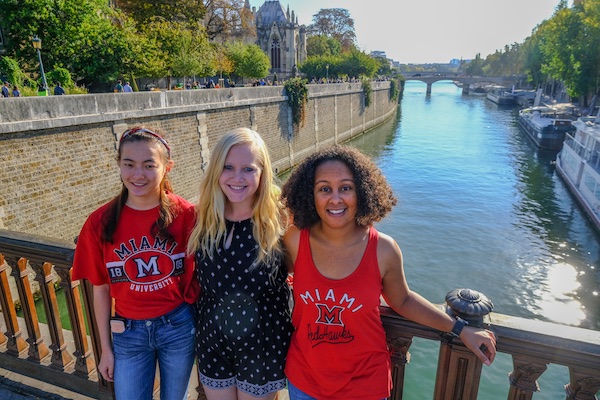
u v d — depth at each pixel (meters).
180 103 18.36
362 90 48.12
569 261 16.77
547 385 9.17
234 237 2.08
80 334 2.89
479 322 1.97
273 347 2.14
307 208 1.95
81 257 2.32
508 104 84.38
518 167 32.56
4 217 11.32
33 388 3.09
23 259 2.93
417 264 16.56
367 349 1.96
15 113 11.41
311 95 33.16
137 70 25.89
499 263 16.62
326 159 1.91
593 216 20.20
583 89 43.62
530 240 18.80
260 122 25.67
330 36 86.69
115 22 28.55
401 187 27.55
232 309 2.07
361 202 1.86
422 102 96.19
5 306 3.10
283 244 2.10
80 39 23.83
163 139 2.29
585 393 1.87
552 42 48.59
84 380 2.96
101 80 24.83
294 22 72.38
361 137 46.81
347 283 1.89
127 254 2.26
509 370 9.99
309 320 1.97
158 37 28.52
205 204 2.10
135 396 2.38
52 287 2.89
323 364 1.99
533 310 13.50
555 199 24.64
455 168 32.59
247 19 47.62
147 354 2.40
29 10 21.59
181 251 2.33
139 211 2.28
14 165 11.53
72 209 13.37
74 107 13.20
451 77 109.25
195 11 36.06
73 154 13.28
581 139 26.12
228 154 2.01
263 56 45.47
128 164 2.18
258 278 2.06
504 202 24.28
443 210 22.98
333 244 1.94
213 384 2.23
